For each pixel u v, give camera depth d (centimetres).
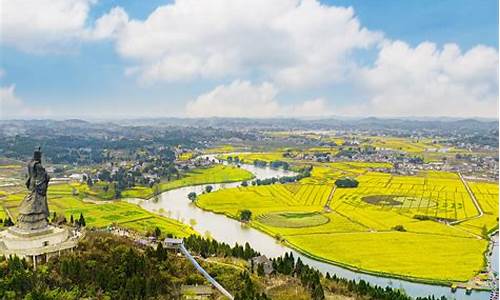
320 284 18812
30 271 15088
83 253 17150
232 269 19275
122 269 16150
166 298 15500
